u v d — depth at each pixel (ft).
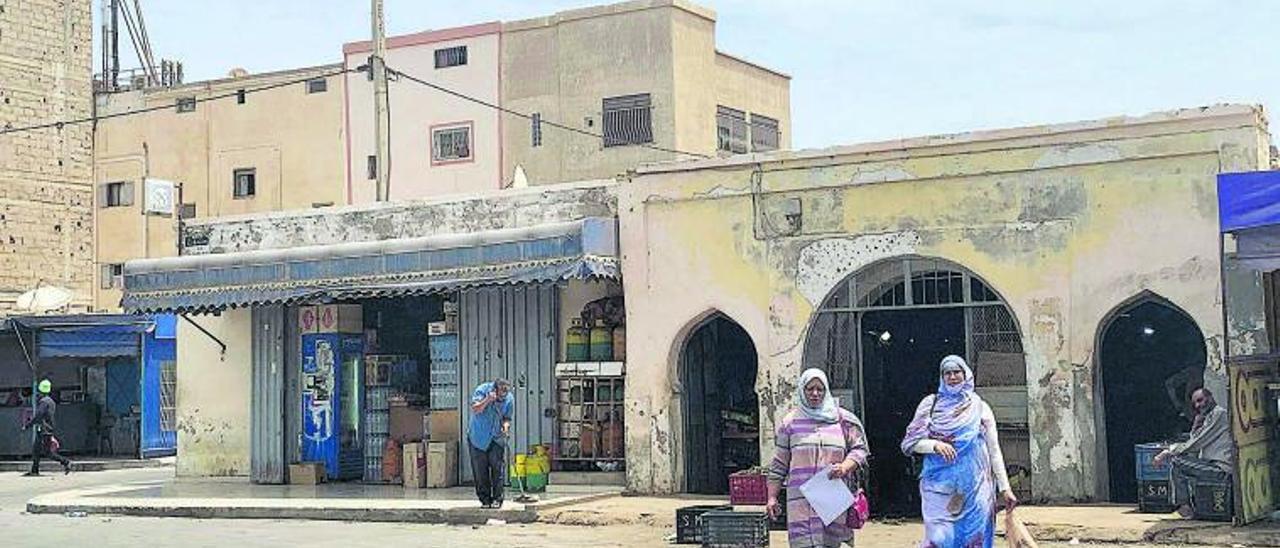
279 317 73.82
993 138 54.65
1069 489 53.01
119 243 163.22
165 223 160.97
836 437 33.09
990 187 54.80
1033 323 53.78
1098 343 53.21
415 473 67.87
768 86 154.61
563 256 61.31
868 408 61.62
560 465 65.21
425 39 147.74
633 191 62.34
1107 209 52.65
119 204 163.53
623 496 61.05
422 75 147.64
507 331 67.10
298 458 73.15
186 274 70.64
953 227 55.42
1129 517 48.03
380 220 69.82
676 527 48.01
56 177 147.02
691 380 63.00
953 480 31.78
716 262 60.34
